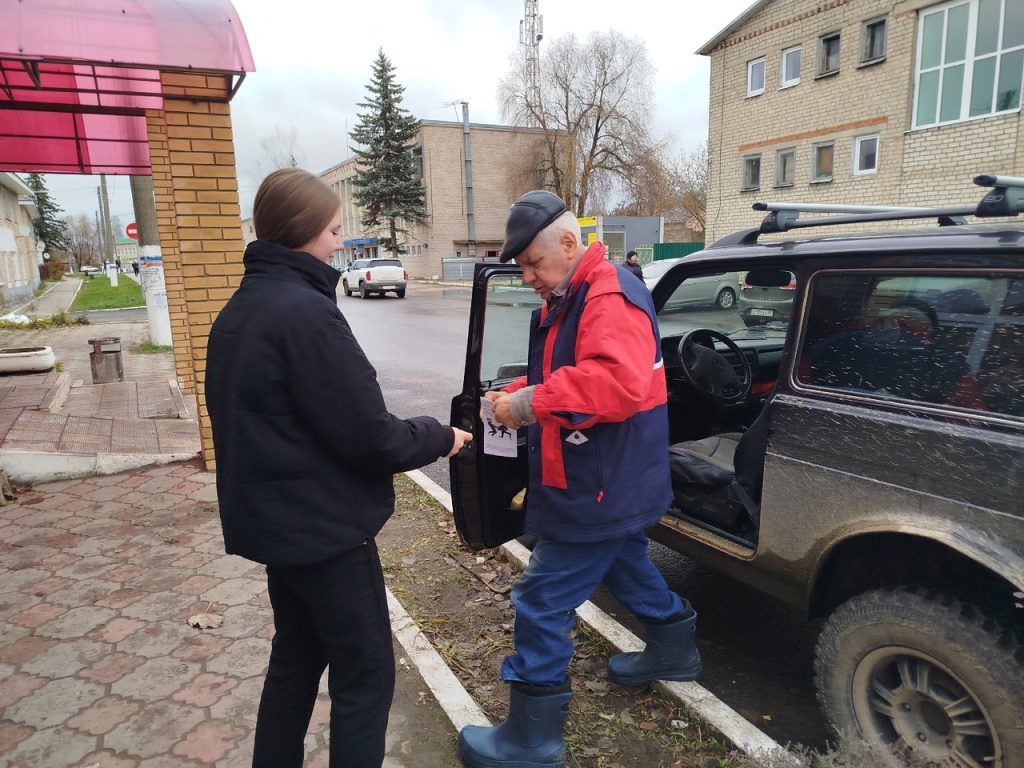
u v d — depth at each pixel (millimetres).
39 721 2529
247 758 2346
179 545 4016
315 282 1792
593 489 2061
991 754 1916
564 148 40719
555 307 2098
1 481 4707
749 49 21641
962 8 16453
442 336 14961
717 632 3240
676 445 3527
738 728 2445
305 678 2035
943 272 2035
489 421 2598
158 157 7020
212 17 4457
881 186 18672
